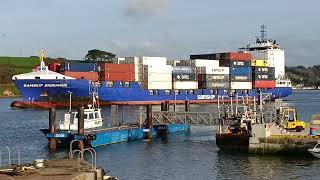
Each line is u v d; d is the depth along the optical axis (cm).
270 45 17425
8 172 3234
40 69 13400
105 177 3391
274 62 17262
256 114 6050
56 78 12950
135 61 14075
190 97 14775
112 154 5731
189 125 8150
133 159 5431
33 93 13238
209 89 14975
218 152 5819
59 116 10556
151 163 5191
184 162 5253
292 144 5359
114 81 13625
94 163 3722
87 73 13438
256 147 5528
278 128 5691
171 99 14462
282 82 17312
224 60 15412
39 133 8038
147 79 14062
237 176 4528
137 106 13638
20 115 11812
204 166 5012
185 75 14712
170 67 14450
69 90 12950
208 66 14975
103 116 10850
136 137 7112
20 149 6150
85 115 6831
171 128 7981
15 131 8406
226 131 6012
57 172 3203
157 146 6425
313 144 5269
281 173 4600
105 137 6438
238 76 15388
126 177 4512
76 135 5953
